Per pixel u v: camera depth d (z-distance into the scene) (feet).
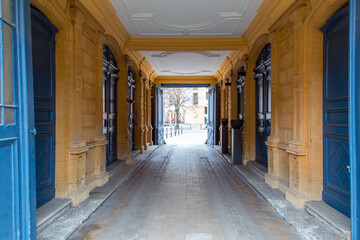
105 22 16.47
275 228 9.81
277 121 14.82
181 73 40.96
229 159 25.68
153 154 31.24
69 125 11.76
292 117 12.76
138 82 30.12
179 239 8.98
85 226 9.98
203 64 33.94
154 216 11.09
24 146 6.49
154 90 41.04
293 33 12.65
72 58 11.79
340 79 9.90
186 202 12.98
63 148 11.49
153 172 20.38
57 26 11.22
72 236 9.13
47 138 10.86
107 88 19.56
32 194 6.80
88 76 14.16
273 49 14.99
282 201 12.35
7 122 6.03
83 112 13.42
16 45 6.33
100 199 12.77
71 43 11.72
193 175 19.31
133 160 25.29
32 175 6.82
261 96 19.74
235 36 21.80
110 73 20.06
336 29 10.05
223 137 30.76
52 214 9.75
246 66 21.76
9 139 5.96
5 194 5.91
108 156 20.20
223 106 35.60
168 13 17.20
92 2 13.57
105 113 19.08
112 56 20.65
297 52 11.87
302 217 10.39
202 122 120.88
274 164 14.82
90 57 14.48
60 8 10.75
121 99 22.52
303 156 11.44
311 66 11.17
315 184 11.19
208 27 19.56
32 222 6.78
